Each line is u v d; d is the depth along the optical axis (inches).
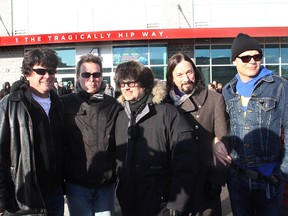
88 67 123.7
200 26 630.5
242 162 113.5
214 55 633.6
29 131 101.6
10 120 100.6
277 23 631.2
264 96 109.5
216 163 114.7
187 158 101.0
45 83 109.7
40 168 106.5
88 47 636.7
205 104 117.0
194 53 631.2
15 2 647.1
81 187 121.5
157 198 102.0
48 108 112.7
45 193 109.7
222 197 206.5
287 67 640.4
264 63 642.2
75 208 121.9
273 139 108.9
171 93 120.1
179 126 103.5
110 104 122.8
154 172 102.1
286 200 155.7
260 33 596.7
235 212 117.0
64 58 642.8
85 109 120.3
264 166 110.3
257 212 114.0
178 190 99.3
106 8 636.1
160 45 630.5
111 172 121.4
